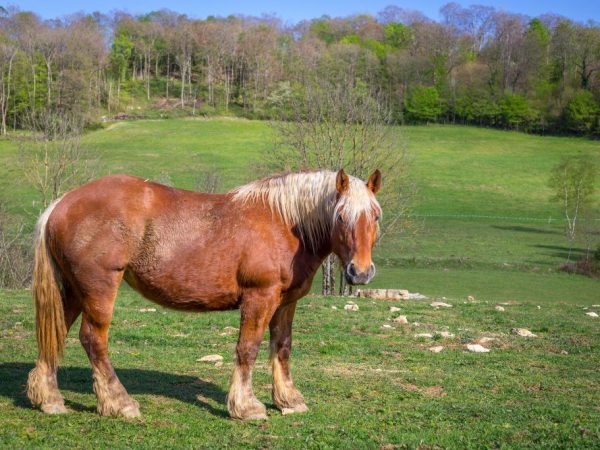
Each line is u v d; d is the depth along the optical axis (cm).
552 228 5312
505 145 9519
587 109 10469
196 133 9356
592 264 3731
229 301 620
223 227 610
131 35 12962
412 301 1576
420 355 951
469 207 6141
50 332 616
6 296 1400
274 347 656
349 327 1155
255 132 9531
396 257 3888
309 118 2484
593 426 624
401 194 2564
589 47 12769
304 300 1512
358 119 2509
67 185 2980
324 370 838
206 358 874
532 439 585
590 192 5706
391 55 12531
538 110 10969
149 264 605
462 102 11481
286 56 12488
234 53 12500
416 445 558
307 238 620
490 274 3497
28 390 617
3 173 4547
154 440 552
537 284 3189
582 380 837
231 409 615
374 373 826
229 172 6781
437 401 707
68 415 611
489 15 15288
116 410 607
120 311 1230
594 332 1207
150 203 612
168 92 11950
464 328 1195
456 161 8256
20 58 9062
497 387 781
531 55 12938
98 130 9381
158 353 909
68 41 10081
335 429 600
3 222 2662
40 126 3344
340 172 593
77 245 596
